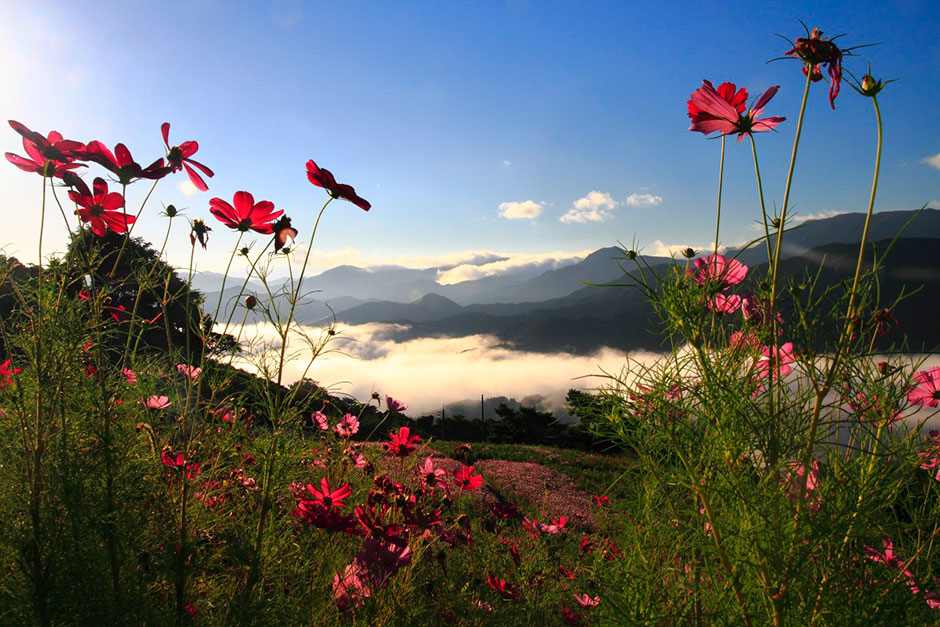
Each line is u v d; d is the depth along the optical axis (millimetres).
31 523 1330
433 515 1942
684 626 1366
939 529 1232
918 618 1234
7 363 1343
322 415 2031
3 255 1311
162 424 1479
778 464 1200
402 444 2318
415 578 1869
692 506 1377
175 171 1503
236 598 1439
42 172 1359
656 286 1275
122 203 1386
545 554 2240
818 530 1137
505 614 1978
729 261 1252
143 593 1413
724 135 1254
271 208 1412
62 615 1281
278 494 1618
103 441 1353
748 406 1196
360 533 1589
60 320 1323
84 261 1357
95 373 1424
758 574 1256
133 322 1402
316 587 1625
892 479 1173
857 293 1119
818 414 1144
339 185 1424
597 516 1818
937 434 1135
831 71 1061
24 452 1316
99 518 1328
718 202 1272
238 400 1470
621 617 1437
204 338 1404
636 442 1351
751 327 1219
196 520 1503
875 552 1271
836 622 1185
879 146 1041
